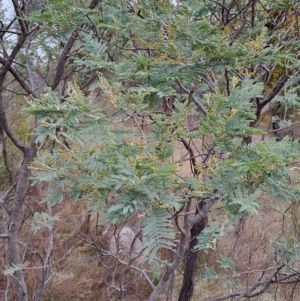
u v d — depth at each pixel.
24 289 2.35
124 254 3.33
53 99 0.96
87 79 2.29
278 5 1.62
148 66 1.17
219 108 0.99
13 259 2.30
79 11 1.42
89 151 1.10
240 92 1.01
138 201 0.85
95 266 3.37
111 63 1.16
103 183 0.96
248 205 0.91
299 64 1.49
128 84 1.23
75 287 3.19
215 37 1.18
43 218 2.22
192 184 1.03
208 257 3.21
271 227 3.20
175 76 1.10
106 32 1.67
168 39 1.17
